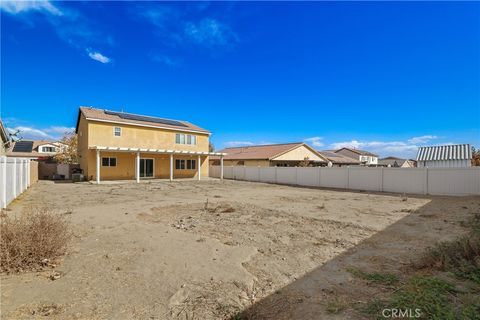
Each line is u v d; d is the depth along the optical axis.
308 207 10.41
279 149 31.89
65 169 25.70
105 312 2.99
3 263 3.93
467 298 3.07
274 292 3.56
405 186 16.22
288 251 5.21
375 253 5.08
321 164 34.84
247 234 6.38
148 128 24.91
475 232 6.03
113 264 4.36
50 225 4.60
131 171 23.88
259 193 15.49
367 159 52.28
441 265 4.11
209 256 4.81
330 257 4.88
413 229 6.95
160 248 5.18
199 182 23.00
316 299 3.33
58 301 3.19
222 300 3.30
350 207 10.53
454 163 20.64
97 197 12.77
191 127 29.27
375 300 3.22
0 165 8.81
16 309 2.98
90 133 21.58
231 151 38.19
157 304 3.18
